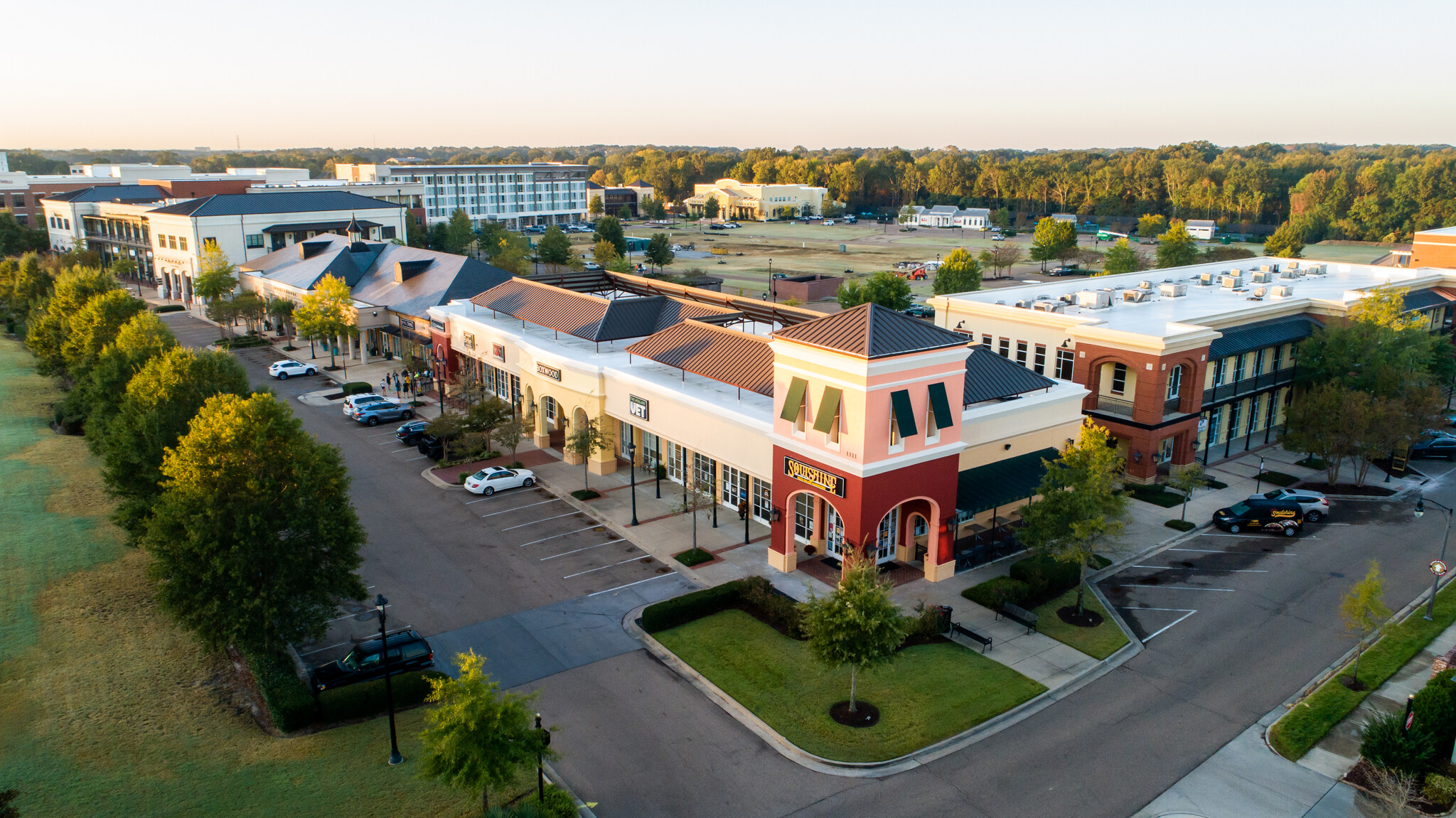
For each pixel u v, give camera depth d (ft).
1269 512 142.31
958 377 121.49
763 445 130.31
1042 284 228.84
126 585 118.73
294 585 94.94
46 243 469.98
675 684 98.63
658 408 151.84
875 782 82.17
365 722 90.89
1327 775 83.35
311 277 287.28
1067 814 77.82
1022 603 117.50
